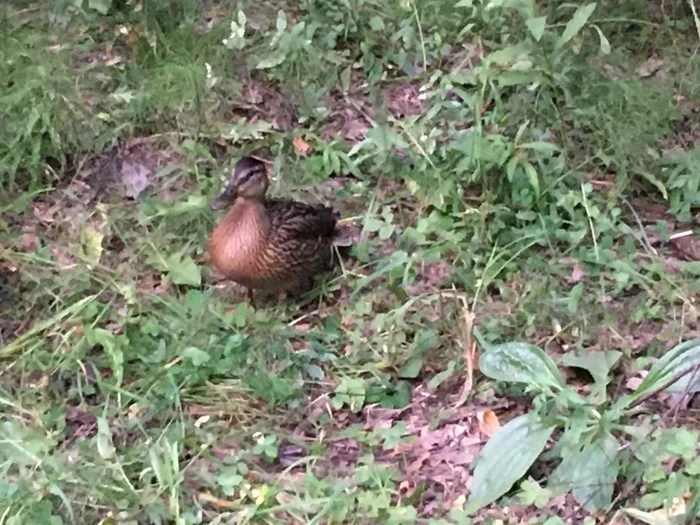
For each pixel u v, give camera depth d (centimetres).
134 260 249
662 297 237
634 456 198
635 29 312
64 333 231
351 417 216
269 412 216
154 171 272
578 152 272
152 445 205
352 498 193
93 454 203
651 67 300
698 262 243
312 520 189
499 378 212
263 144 278
